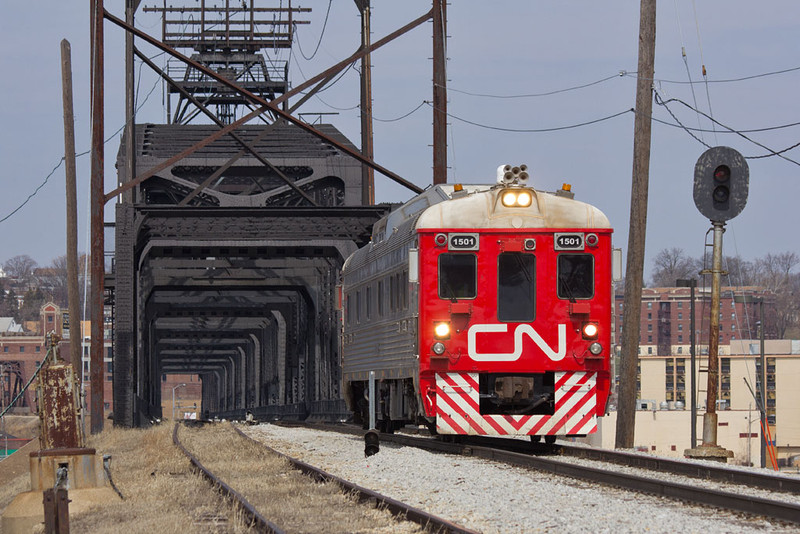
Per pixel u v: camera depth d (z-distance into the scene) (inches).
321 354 6579.7
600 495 1331.2
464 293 1994.3
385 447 2354.8
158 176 6053.2
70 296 3376.0
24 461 3654.0
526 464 1726.1
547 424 1984.5
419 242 2003.0
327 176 6087.6
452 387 1985.7
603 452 1876.2
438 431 1979.6
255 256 5541.3
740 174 2007.9
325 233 5017.2
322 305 6653.5
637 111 2432.3
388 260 2354.8
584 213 2018.9
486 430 1983.3
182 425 4598.9
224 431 3575.3
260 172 6274.6
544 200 2018.9
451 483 1526.8
